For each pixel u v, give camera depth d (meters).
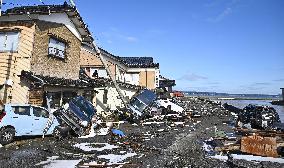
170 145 13.91
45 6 20.39
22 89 16.56
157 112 27.02
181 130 19.66
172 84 53.94
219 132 18.11
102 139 15.08
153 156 11.47
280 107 52.75
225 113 35.22
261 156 11.79
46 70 18.62
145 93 25.52
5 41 17.64
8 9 20.30
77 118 16.17
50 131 14.88
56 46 19.72
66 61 20.89
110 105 27.33
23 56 17.17
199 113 31.42
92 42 23.31
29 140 13.88
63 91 19.14
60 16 19.92
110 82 27.09
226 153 12.48
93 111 17.39
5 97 16.66
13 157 10.33
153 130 19.44
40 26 18.00
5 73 17.08
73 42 21.75
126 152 12.11
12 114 12.95
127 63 40.56
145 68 39.22
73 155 11.23
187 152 12.43
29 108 13.95
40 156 10.72
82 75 26.61
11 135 12.78
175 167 9.85
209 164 10.34
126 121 24.09
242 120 23.64
